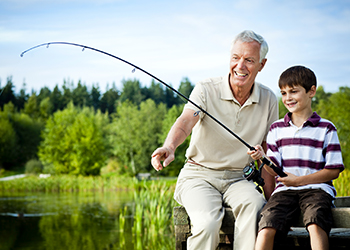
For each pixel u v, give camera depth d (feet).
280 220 5.97
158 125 111.14
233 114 7.61
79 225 25.64
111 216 29.91
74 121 119.03
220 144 7.55
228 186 7.32
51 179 74.43
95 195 53.31
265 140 8.04
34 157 151.33
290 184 6.27
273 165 6.46
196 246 6.33
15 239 21.16
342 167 6.18
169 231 22.75
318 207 5.79
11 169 138.31
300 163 6.57
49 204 40.14
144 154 106.83
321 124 6.54
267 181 7.71
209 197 6.85
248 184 7.29
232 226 6.84
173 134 6.95
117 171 110.93
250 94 7.67
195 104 7.20
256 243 6.02
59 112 123.24
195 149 7.65
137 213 22.88
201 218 6.42
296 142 6.67
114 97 243.81
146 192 26.05
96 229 24.08
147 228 23.88
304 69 6.76
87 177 87.40
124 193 57.16
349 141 47.57
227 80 7.66
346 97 55.26
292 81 6.70
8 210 34.55
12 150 141.08
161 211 22.84
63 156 102.17
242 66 7.30
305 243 6.44
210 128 7.55
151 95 235.20
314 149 6.52
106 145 129.18
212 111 7.63
